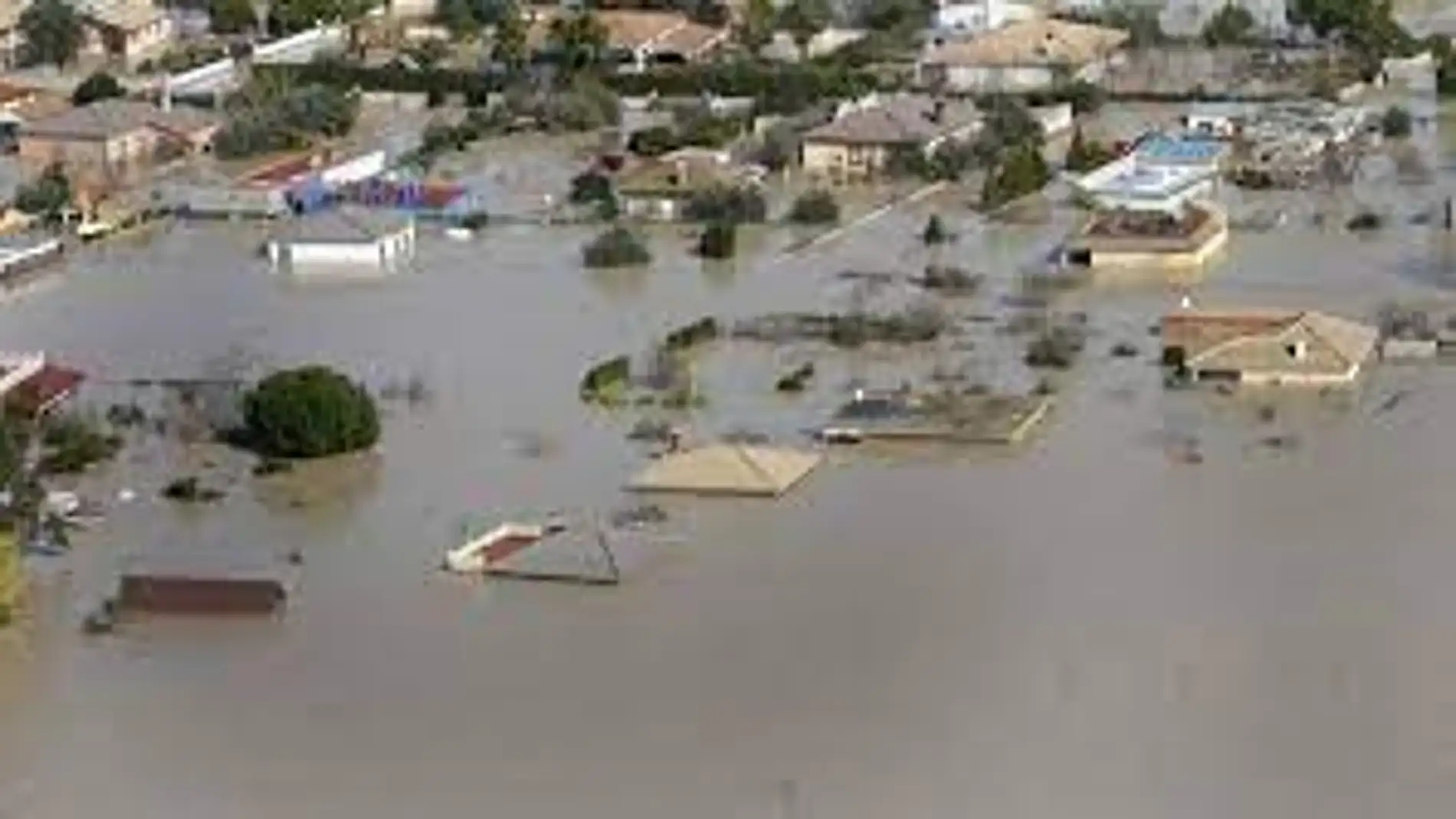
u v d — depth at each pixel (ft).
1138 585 164.14
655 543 173.88
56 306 234.99
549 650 156.97
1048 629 157.79
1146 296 229.66
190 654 158.10
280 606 164.25
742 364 212.43
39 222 261.24
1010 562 168.66
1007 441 191.31
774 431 195.72
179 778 141.59
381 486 186.50
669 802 137.39
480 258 249.14
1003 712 147.02
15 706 151.23
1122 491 181.37
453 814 136.56
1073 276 236.84
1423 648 153.69
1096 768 140.05
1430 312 221.66
